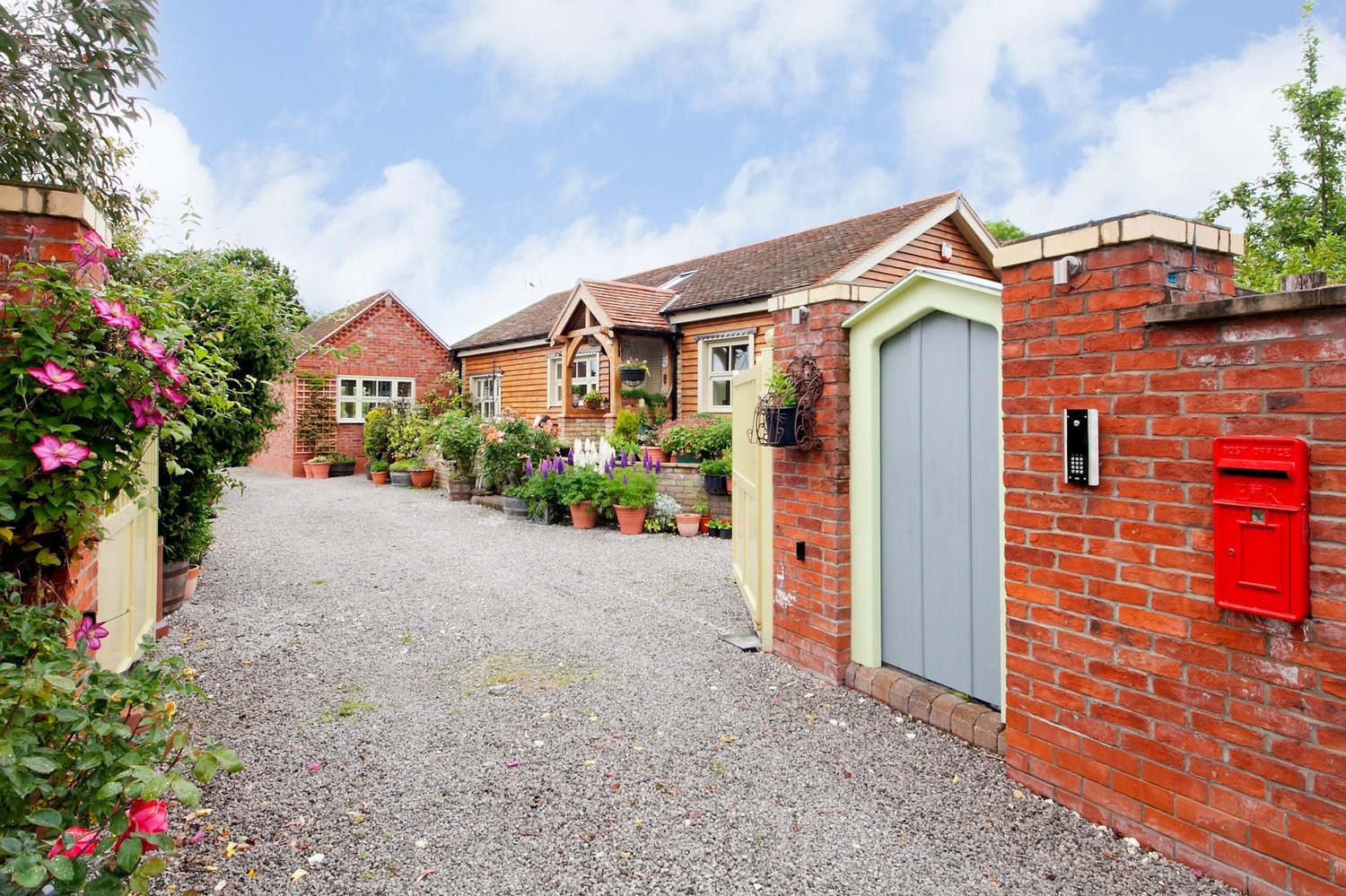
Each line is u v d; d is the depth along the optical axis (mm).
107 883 1690
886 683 4184
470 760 3564
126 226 5102
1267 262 8609
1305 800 2248
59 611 2553
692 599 6754
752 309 13070
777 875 2629
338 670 4867
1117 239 2736
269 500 14297
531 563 8430
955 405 3883
